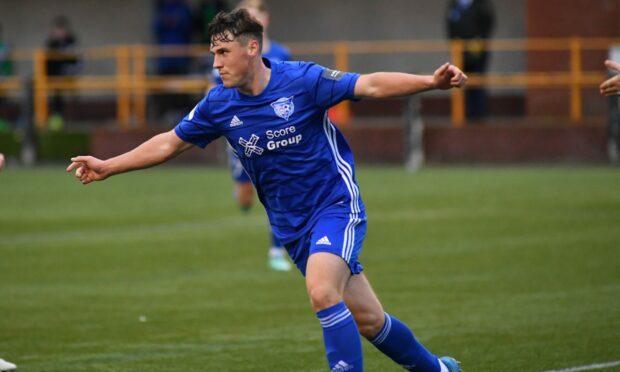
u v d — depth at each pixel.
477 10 77.06
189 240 45.59
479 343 27.16
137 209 55.34
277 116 20.67
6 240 46.03
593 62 79.25
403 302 32.41
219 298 33.81
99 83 90.94
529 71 80.38
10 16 100.12
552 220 48.34
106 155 80.56
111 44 98.06
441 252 41.12
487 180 64.12
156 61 90.31
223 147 79.25
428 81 19.88
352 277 20.73
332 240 20.39
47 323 30.52
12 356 26.70
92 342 28.16
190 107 91.56
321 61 94.62
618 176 64.00
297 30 94.88
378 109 91.38
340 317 19.75
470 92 78.31
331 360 19.80
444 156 75.50
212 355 26.59
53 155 81.88
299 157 20.86
